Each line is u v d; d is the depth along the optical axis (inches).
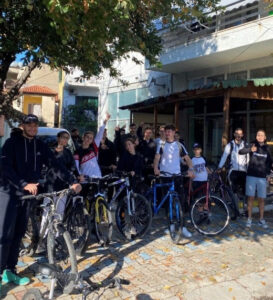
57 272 100.0
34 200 159.3
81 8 116.0
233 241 208.4
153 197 215.9
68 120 895.1
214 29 469.4
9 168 136.2
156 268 165.6
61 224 137.3
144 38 229.5
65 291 109.3
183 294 139.4
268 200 306.0
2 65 196.1
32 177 145.3
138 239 207.9
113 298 135.0
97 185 199.8
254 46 388.2
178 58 471.8
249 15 394.3
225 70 479.5
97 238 194.2
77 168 199.5
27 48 172.4
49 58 178.5
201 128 518.9
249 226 236.7
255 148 236.2
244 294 140.8
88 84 879.7
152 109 510.3
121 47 167.2
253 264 172.4
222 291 142.8
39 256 176.7
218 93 331.0
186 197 241.3
